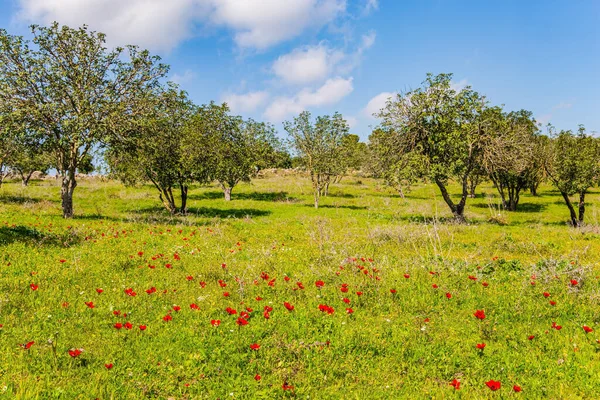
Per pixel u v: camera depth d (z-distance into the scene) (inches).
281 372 224.1
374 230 732.0
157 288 355.3
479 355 246.1
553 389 210.8
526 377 223.8
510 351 252.2
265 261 471.5
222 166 1176.8
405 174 992.9
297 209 1382.9
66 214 852.0
